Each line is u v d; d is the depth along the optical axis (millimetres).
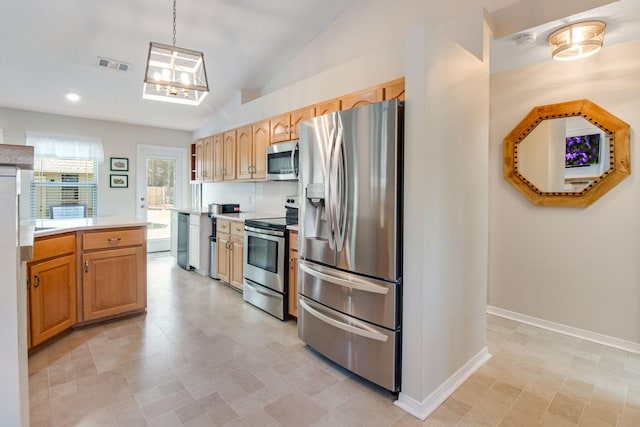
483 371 2180
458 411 1776
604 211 2557
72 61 3477
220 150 4777
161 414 1713
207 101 4785
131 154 5488
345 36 3354
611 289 2549
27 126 4562
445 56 1822
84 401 1804
